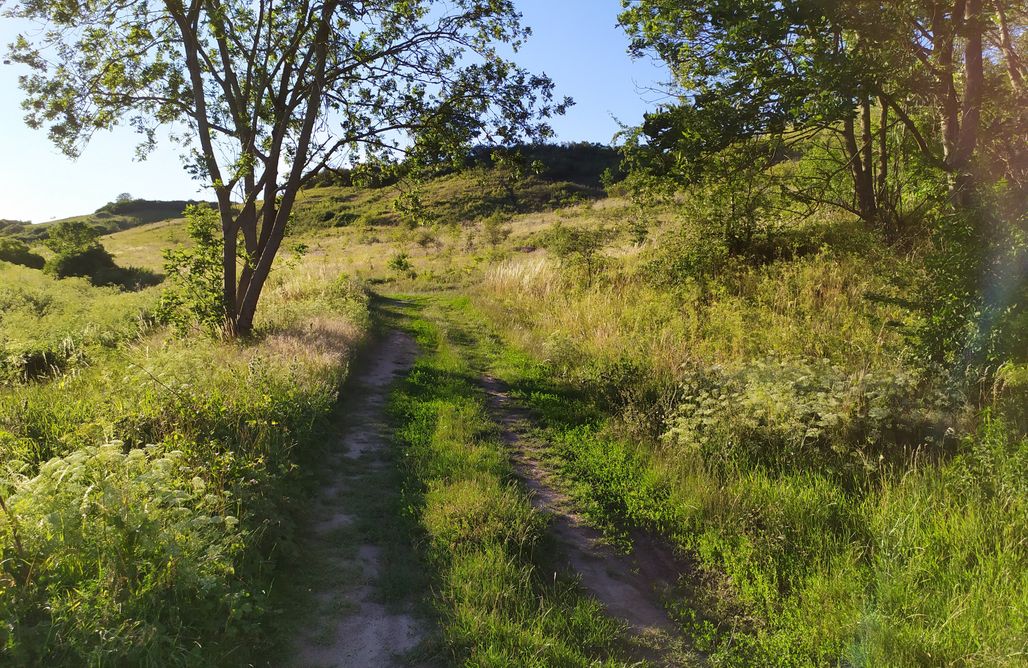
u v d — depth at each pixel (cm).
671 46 1273
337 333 1209
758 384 714
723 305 1142
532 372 1112
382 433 783
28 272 3581
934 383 655
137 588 343
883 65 1020
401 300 2261
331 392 853
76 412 649
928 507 463
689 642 399
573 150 9825
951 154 1080
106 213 13538
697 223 1554
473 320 1730
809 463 593
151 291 2139
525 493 598
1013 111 1190
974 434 547
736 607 432
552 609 407
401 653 369
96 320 1446
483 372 1145
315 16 1210
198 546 374
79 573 343
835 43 1088
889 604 382
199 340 1104
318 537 509
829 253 1285
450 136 1334
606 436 762
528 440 773
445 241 4844
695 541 515
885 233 1330
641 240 2012
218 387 732
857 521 481
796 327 949
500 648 363
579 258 1842
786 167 1527
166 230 9131
